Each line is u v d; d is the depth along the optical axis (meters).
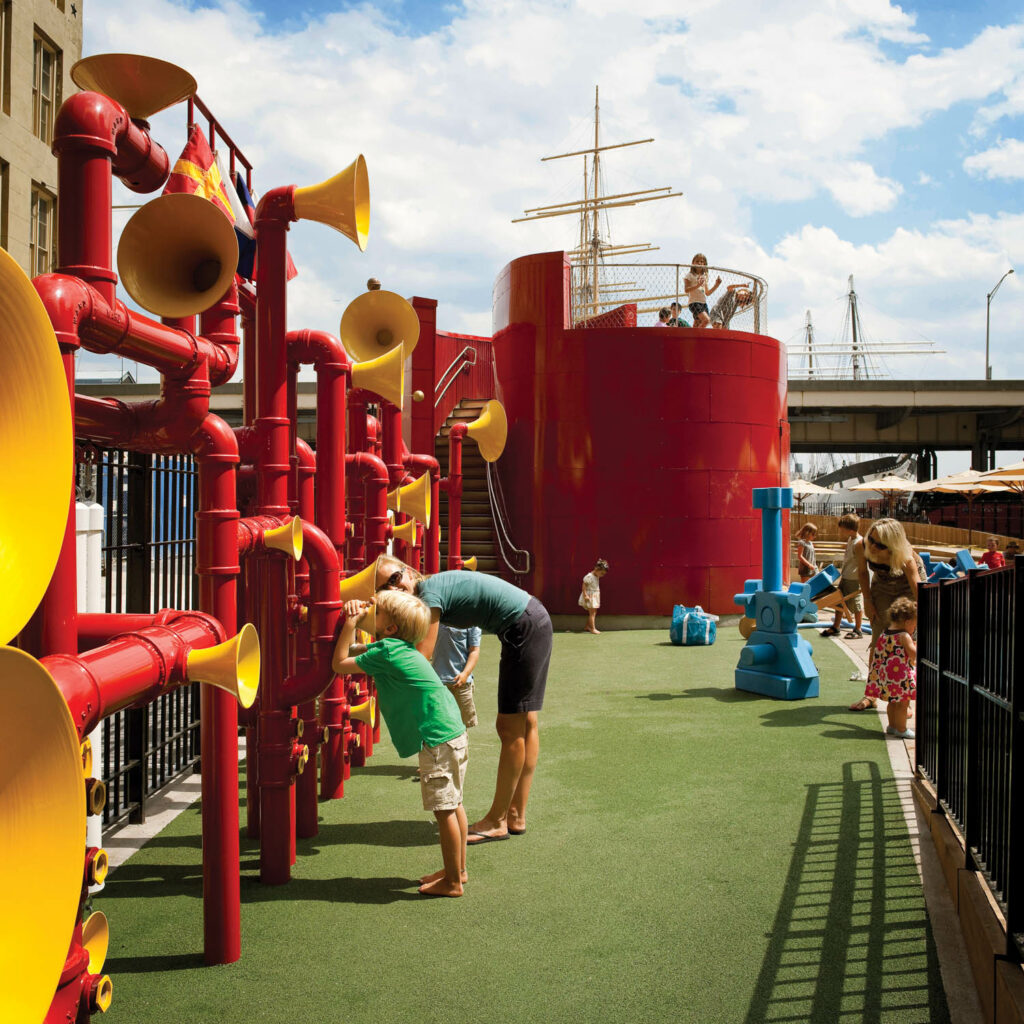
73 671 2.11
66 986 2.08
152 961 3.28
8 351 1.56
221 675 2.54
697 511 14.90
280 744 4.08
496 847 4.49
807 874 4.06
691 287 16.33
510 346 15.77
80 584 4.19
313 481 5.04
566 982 3.08
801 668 8.38
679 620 12.65
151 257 2.94
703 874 4.09
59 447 1.56
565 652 11.85
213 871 3.26
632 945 3.37
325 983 3.10
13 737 1.50
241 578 4.75
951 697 4.29
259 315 4.18
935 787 4.64
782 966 3.17
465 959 3.27
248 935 3.50
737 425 15.23
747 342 15.40
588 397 14.96
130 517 5.14
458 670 5.80
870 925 3.50
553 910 3.71
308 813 4.70
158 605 5.37
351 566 6.23
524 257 15.52
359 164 3.95
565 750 6.47
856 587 12.70
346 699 5.84
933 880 3.95
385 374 4.98
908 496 56.53
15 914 1.52
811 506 69.31
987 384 42.47
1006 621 2.91
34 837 1.54
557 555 14.97
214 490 3.32
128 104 3.04
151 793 5.45
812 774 5.78
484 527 16.19
